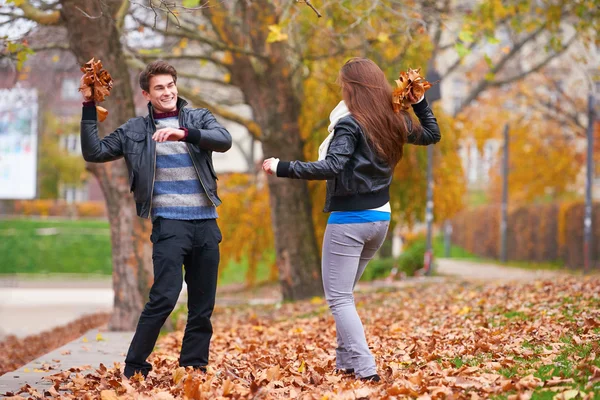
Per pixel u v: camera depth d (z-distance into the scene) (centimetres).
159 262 486
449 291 1238
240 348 718
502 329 659
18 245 4012
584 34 1303
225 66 1476
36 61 1584
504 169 3716
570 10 1450
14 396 470
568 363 468
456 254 5203
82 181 5788
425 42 1523
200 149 493
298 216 1570
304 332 846
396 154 464
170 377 504
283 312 1259
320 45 1473
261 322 1049
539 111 3034
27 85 1672
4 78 1450
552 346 532
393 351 600
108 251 4044
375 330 795
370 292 1487
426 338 677
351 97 461
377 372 494
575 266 2959
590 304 757
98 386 485
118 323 1027
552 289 984
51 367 642
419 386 435
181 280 488
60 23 1013
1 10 1034
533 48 2273
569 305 772
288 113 1527
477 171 5769
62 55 1501
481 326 706
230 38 1475
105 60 981
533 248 3644
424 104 500
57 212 5731
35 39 1384
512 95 2948
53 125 4288
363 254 485
